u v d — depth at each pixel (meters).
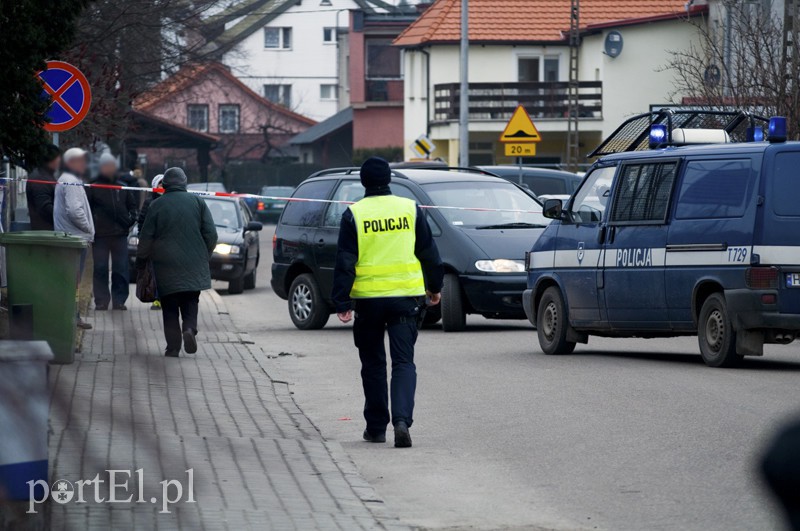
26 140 35.84
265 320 62.53
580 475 24.67
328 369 42.31
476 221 54.53
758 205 38.41
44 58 36.56
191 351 41.84
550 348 45.38
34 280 35.72
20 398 18.72
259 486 22.83
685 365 40.84
